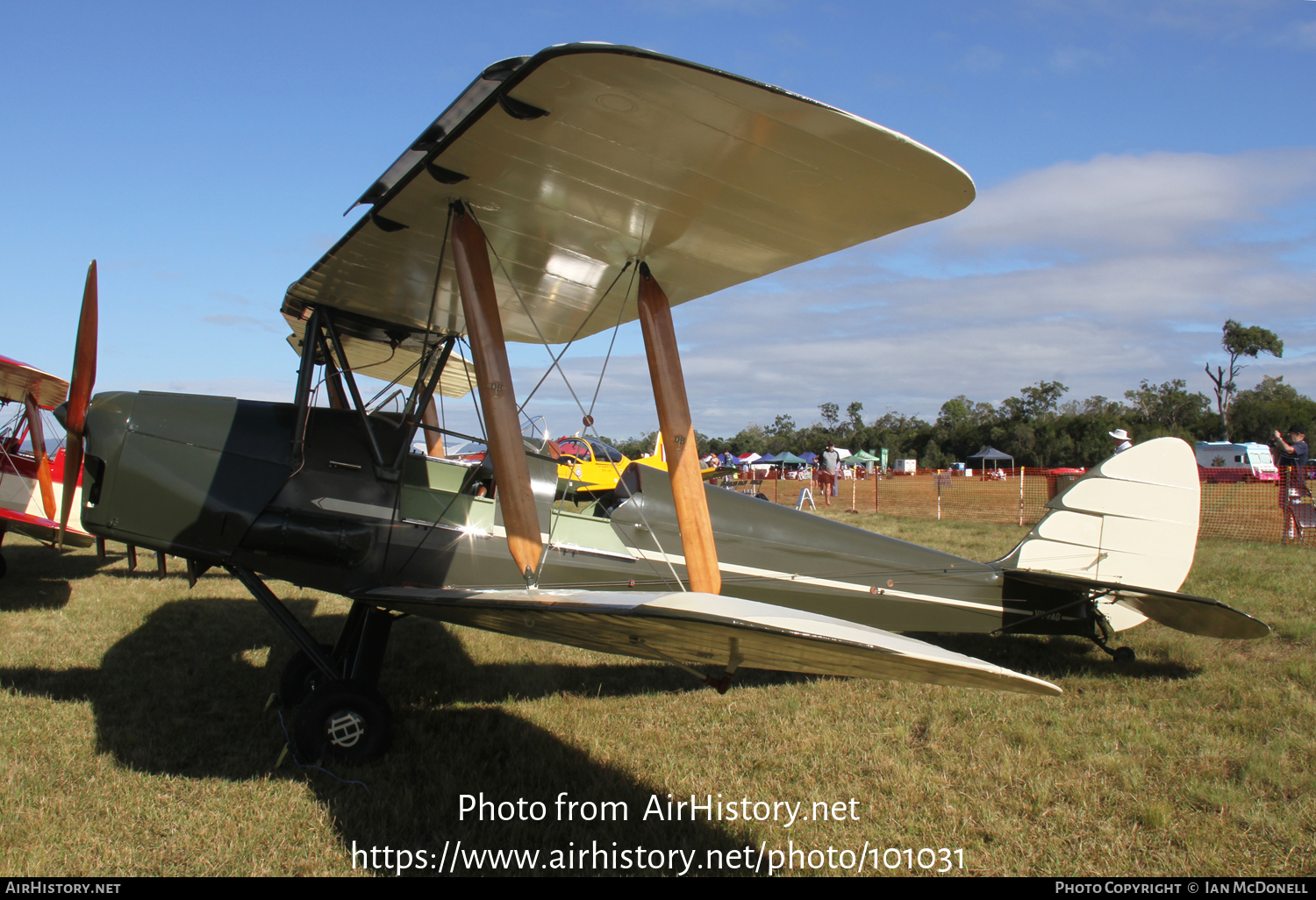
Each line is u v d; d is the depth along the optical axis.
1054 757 3.84
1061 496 5.79
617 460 6.58
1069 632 5.60
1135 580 5.67
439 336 5.50
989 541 11.39
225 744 4.02
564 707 4.67
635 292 4.59
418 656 5.82
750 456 62.88
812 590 5.25
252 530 4.05
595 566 4.67
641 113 2.72
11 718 4.25
